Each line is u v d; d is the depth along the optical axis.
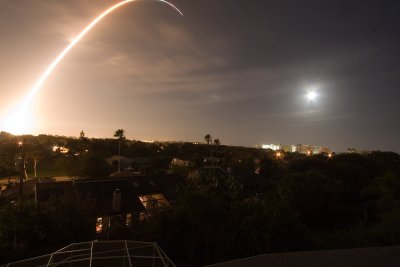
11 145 65.62
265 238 17.66
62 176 65.88
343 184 45.09
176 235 19.30
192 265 18.17
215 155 101.62
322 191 34.88
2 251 17.73
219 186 23.80
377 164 57.41
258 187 54.47
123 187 34.00
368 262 8.30
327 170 50.81
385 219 19.14
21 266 14.54
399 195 41.31
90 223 21.56
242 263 10.30
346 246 18.56
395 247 9.69
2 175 61.53
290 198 34.03
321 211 35.50
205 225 19.53
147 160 92.50
